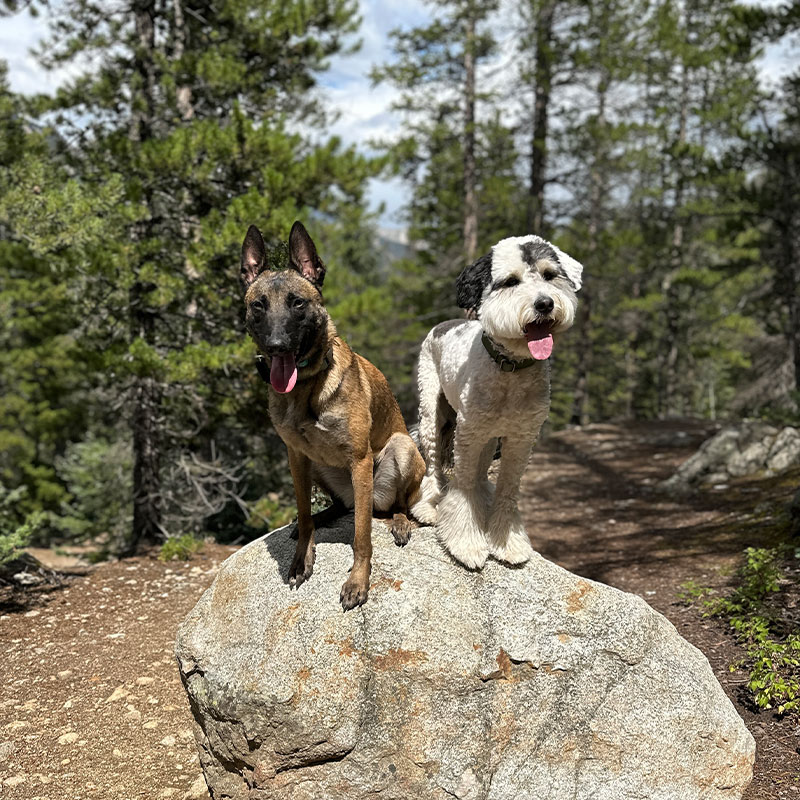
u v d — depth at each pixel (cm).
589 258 855
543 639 152
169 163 391
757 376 1050
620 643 154
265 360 153
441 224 997
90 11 458
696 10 1025
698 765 149
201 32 491
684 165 914
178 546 381
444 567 160
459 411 156
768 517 376
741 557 325
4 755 195
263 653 153
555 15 773
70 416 938
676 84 1020
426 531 170
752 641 240
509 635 151
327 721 145
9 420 915
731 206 938
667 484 504
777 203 775
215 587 174
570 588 159
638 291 1152
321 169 410
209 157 401
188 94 466
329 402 149
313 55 495
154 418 446
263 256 161
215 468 466
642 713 150
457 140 859
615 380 1482
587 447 718
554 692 149
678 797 147
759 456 488
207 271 402
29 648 263
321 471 175
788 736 189
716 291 1187
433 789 144
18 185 367
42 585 335
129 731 208
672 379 1205
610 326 1078
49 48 458
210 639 164
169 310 435
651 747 148
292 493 496
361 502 153
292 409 151
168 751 198
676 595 296
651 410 1571
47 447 995
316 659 148
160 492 454
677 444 684
